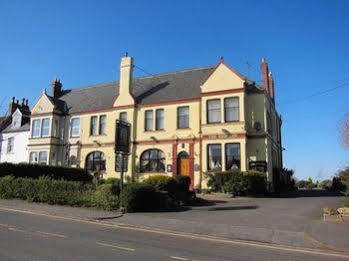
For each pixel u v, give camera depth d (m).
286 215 18.14
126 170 35.47
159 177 22.30
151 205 19.86
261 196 28.28
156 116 35.50
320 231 13.86
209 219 16.83
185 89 35.53
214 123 31.53
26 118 46.75
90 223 15.45
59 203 20.69
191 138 33.16
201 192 29.89
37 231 12.61
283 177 38.28
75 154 39.81
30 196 21.69
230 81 31.53
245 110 31.20
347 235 13.17
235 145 30.67
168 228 14.59
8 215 16.44
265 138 30.88
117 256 9.41
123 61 38.28
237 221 16.33
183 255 9.91
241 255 10.24
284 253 10.78
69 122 41.16
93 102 41.09
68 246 10.36
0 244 10.27
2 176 24.98
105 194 19.69
